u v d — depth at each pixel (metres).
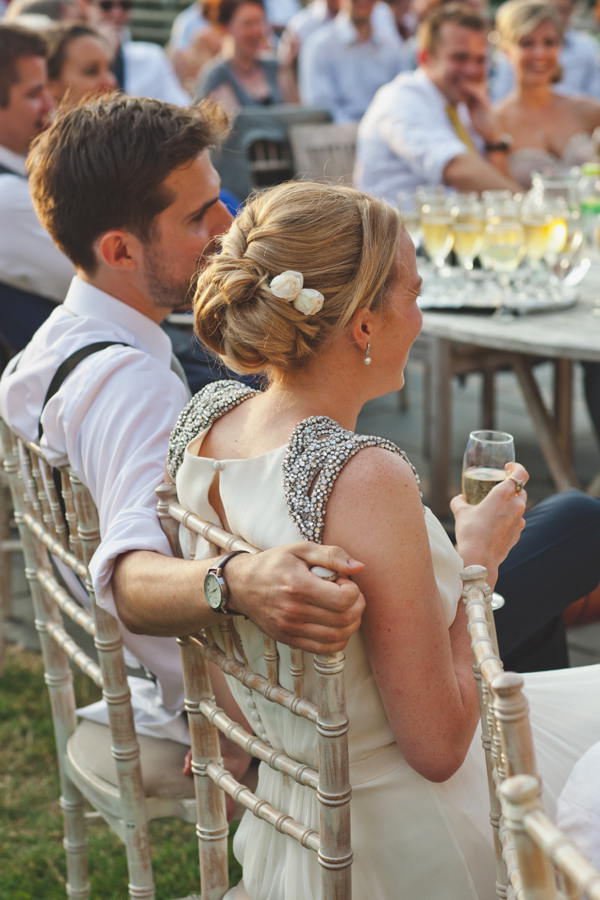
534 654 2.41
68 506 1.90
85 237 2.04
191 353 2.96
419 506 1.35
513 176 5.97
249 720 1.57
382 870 1.50
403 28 10.39
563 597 2.33
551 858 0.86
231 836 2.79
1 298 3.17
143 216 2.00
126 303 2.09
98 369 1.88
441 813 1.49
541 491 5.04
